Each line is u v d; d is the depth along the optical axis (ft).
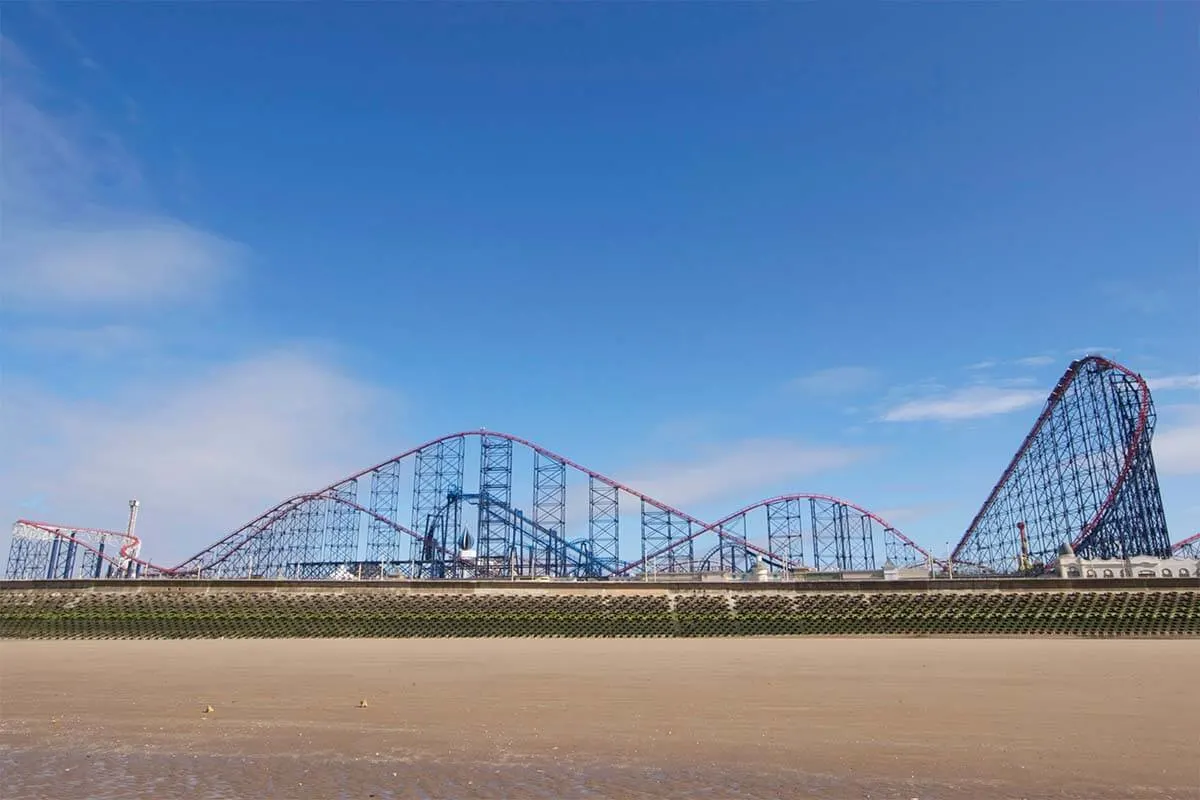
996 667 110.73
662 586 244.42
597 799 40.86
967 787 42.52
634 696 79.97
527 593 243.81
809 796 41.14
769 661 124.26
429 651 154.30
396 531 352.08
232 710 71.20
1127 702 72.84
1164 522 283.59
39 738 57.72
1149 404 278.87
